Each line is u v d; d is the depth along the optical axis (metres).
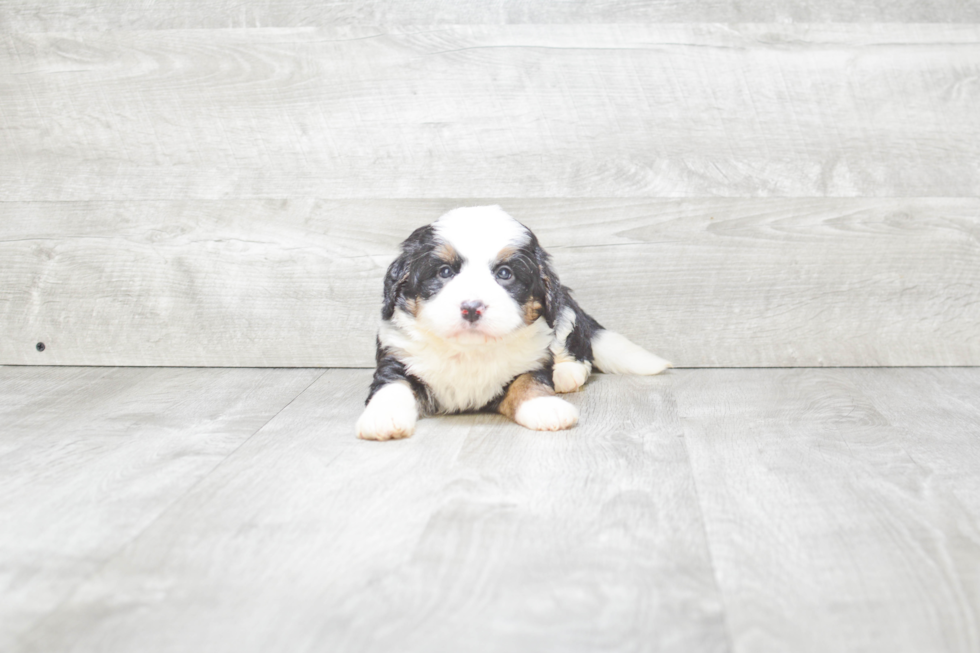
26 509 1.43
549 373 2.05
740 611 1.08
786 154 2.46
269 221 2.54
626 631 1.03
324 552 1.25
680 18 2.43
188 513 1.41
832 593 1.13
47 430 1.90
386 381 1.97
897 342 2.51
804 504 1.43
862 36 2.42
